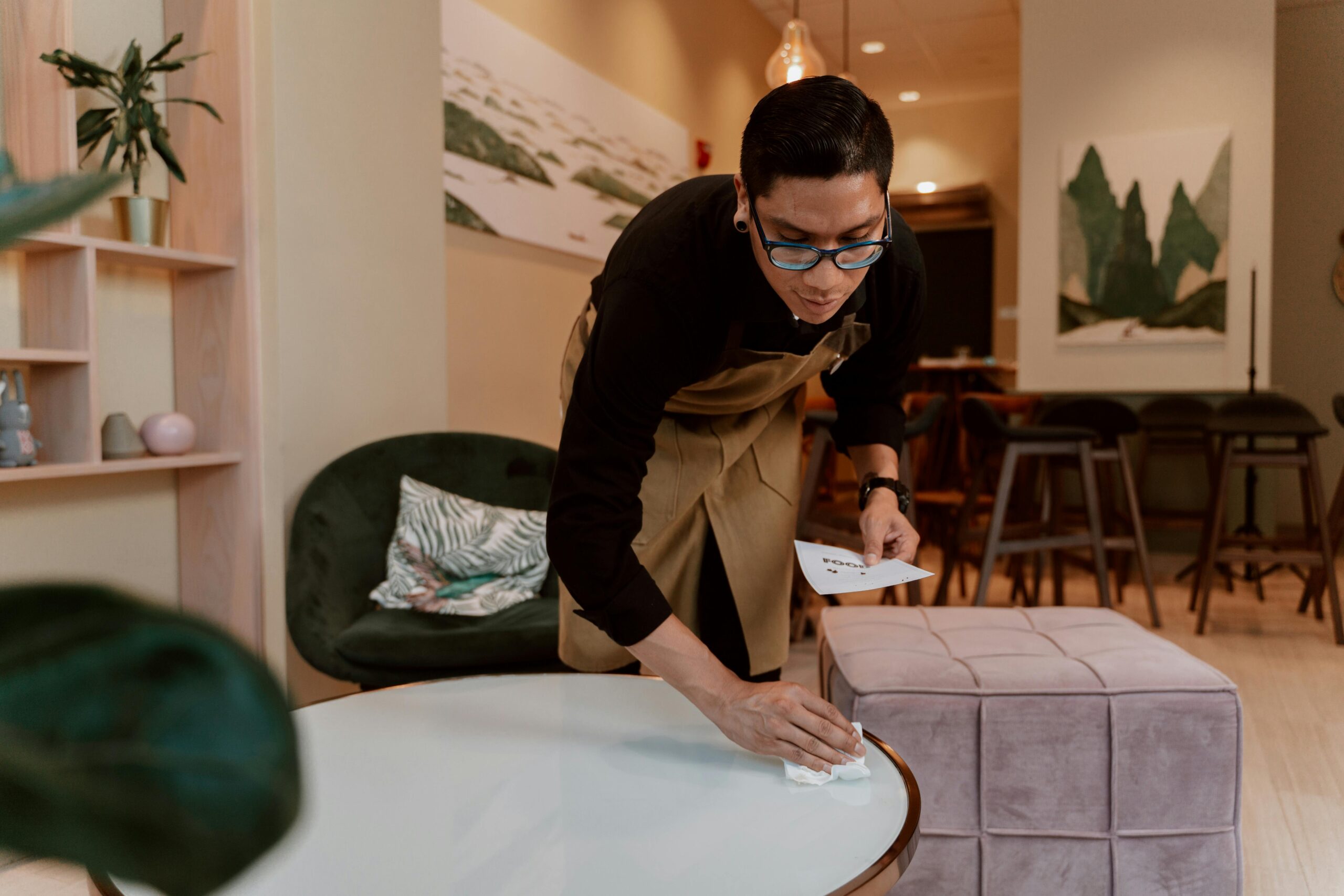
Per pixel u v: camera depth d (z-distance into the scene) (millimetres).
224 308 2428
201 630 196
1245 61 5125
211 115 2398
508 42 3982
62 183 208
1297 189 6703
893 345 1483
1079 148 5406
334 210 2703
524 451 2857
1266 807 2281
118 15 2328
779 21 7133
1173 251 5262
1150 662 1756
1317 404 6684
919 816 986
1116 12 5336
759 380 1407
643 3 5344
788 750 1045
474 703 1353
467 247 3803
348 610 2400
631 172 5172
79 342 2066
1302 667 3514
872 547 1392
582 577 1120
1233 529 5293
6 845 165
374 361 2861
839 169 940
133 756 173
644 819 974
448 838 929
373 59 2844
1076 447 3725
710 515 1646
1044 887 1672
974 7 6578
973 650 1869
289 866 870
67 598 201
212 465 2453
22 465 1973
